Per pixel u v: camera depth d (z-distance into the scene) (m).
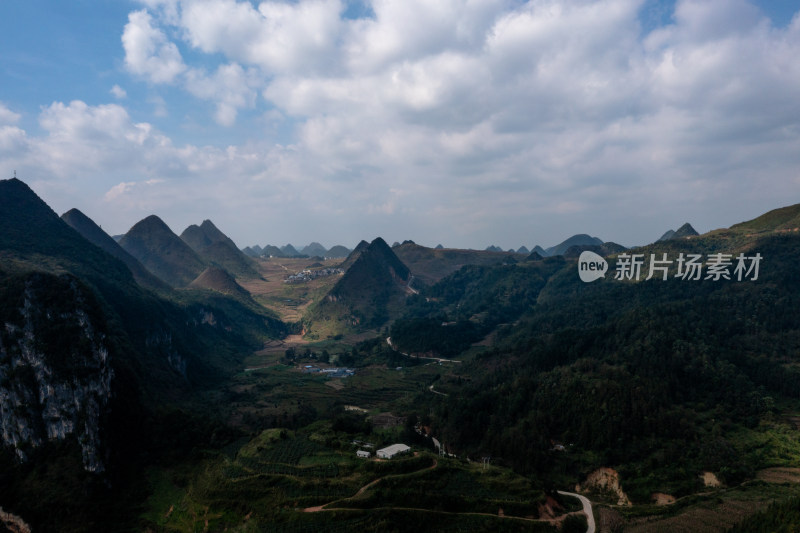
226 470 127.44
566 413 163.75
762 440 142.62
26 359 125.00
